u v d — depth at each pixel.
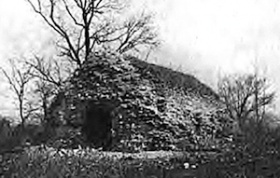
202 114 24.78
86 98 23.77
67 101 24.28
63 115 23.84
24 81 48.41
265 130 13.15
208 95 27.62
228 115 26.86
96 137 23.39
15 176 10.29
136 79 24.38
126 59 25.62
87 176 10.20
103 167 11.07
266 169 9.39
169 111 23.77
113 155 15.17
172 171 10.25
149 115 23.06
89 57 25.61
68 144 22.33
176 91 25.48
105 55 25.06
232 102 45.78
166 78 25.86
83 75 24.83
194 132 23.53
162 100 23.98
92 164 11.61
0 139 16.30
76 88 24.47
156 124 22.89
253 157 10.42
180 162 11.95
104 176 10.20
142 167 10.82
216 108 26.47
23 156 12.24
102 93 23.67
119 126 22.80
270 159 9.91
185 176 9.73
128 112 23.06
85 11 45.53
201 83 28.89
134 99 23.41
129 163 11.95
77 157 12.54
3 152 14.31
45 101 44.59
